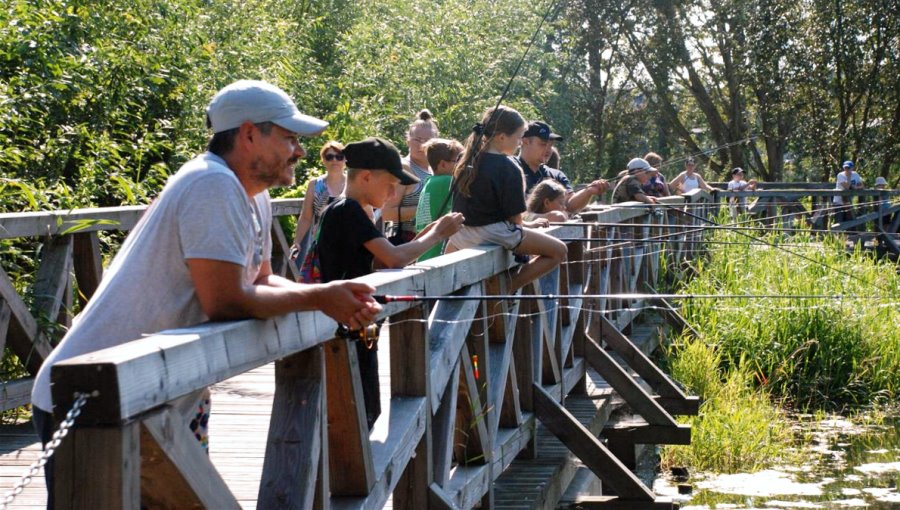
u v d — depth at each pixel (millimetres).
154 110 11508
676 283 13133
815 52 29578
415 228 5625
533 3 22000
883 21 28641
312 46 18562
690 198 15688
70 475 1806
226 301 2270
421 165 6805
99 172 9141
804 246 14078
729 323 12062
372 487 3084
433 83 17375
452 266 4074
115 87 10336
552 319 6273
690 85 37062
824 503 7855
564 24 26375
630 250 10586
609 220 9039
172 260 2281
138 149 9578
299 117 2479
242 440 5008
